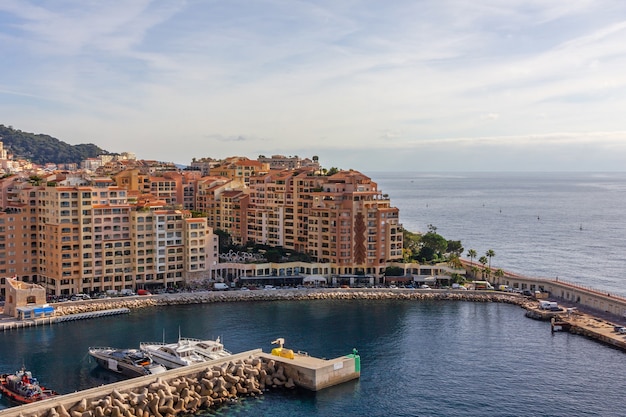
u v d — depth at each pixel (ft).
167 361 588.91
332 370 563.07
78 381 560.20
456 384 565.12
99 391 491.72
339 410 511.40
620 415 502.79
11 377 539.70
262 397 538.88
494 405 520.83
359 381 573.74
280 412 506.89
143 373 563.89
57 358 621.72
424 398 534.37
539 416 500.74
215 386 535.60
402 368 604.90
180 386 521.65
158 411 495.82
